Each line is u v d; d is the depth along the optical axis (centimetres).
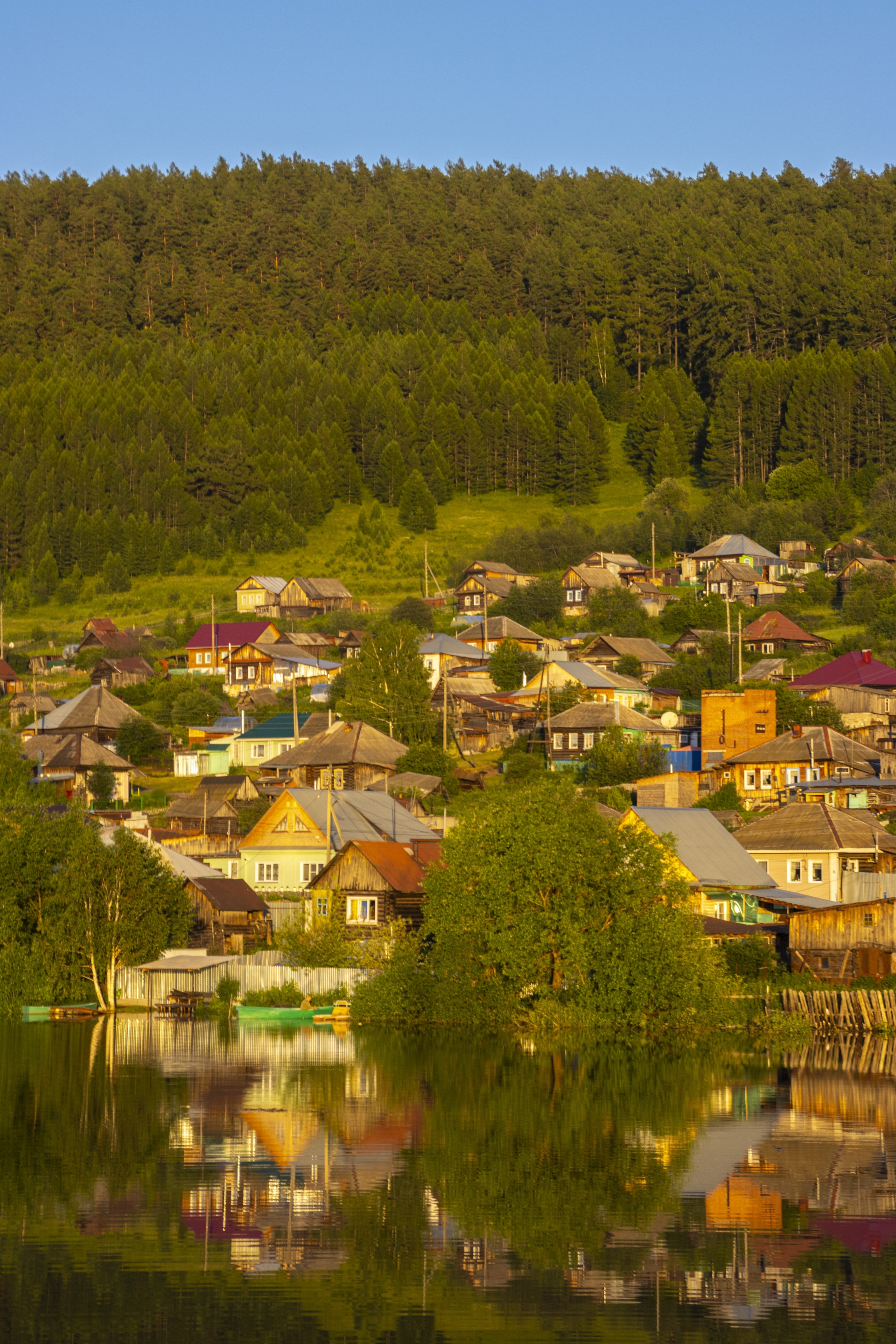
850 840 11356
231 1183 5206
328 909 11356
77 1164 5475
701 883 10569
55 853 11312
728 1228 4681
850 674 19862
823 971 10019
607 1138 5966
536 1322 3881
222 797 16338
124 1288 4122
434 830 13875
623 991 8856
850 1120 6331
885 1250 4472
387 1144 5853
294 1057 8294
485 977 9444
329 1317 3909
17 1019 10494
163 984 10988
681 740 18738
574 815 9200
